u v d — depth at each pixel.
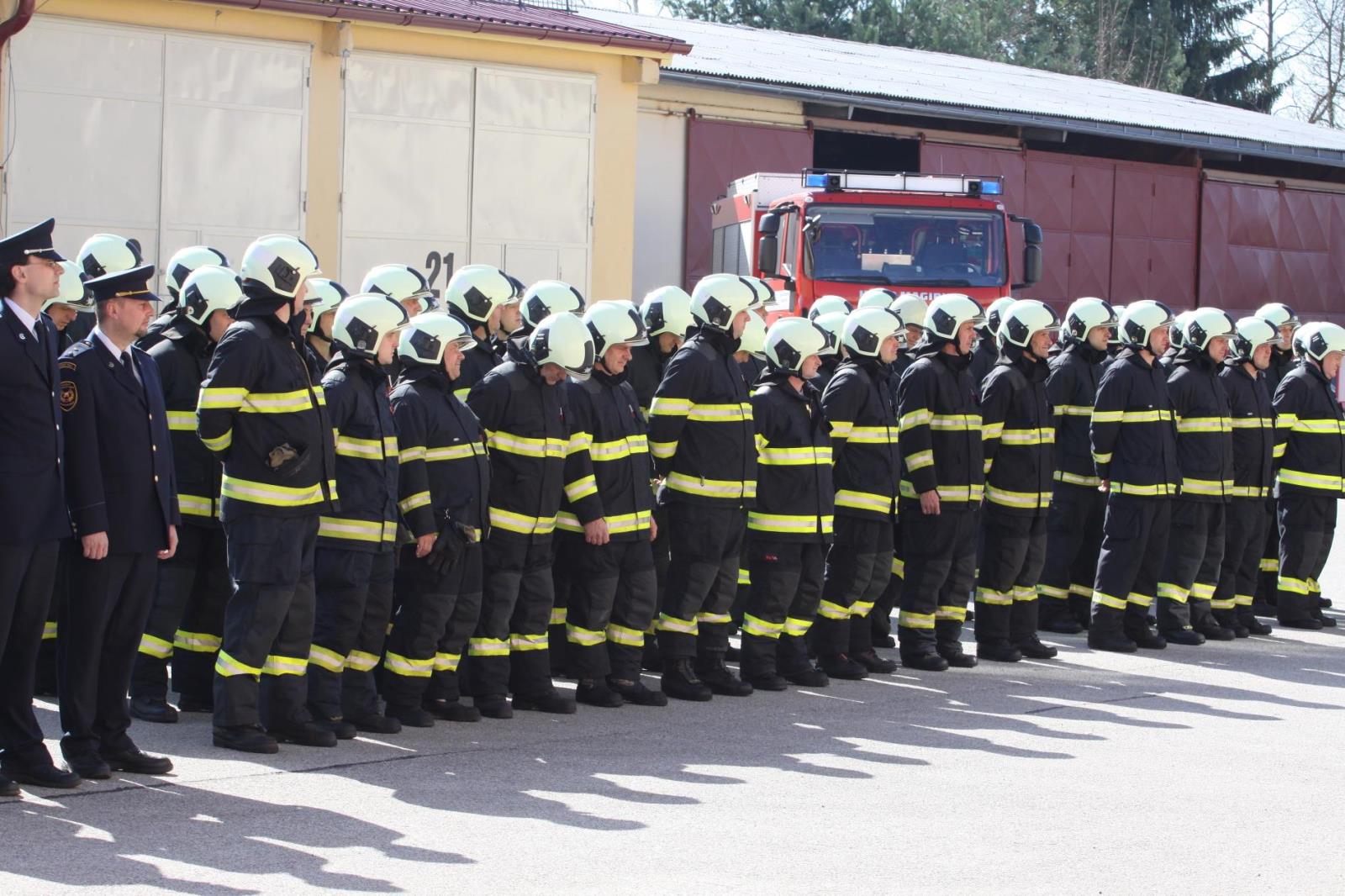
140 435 7.16
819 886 5.91
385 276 9.09
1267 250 31.69
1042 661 11.27
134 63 16.34
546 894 5.71
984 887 5.98
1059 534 12.55
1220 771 8.02
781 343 9.82
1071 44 60.16
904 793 7.36
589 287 18.86
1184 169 30.50
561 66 18.50
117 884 5.65
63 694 7.09
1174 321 12.89
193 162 16.69
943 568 10.79
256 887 5.70
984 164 28.23
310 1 16.64
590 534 9.05
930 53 37.06
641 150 24.78
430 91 17.83
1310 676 10.88
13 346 6.65
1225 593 12.63
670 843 6.41
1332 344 12.98
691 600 9.54
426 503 8.29
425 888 5.74
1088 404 12.40
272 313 7.59
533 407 8.80
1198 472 12.02
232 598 7.73
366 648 8.25
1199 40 62.12
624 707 9.26
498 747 8.07
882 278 17.56
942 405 10.73
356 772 7.42
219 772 7.31
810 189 17.77
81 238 16.22
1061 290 29.05
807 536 9.81
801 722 8.96
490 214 18.25
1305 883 6.20
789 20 51.91
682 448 9.52
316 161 17.27
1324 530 13.15
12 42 15.78
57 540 6.82
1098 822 6.97
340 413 8.01
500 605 8.80
